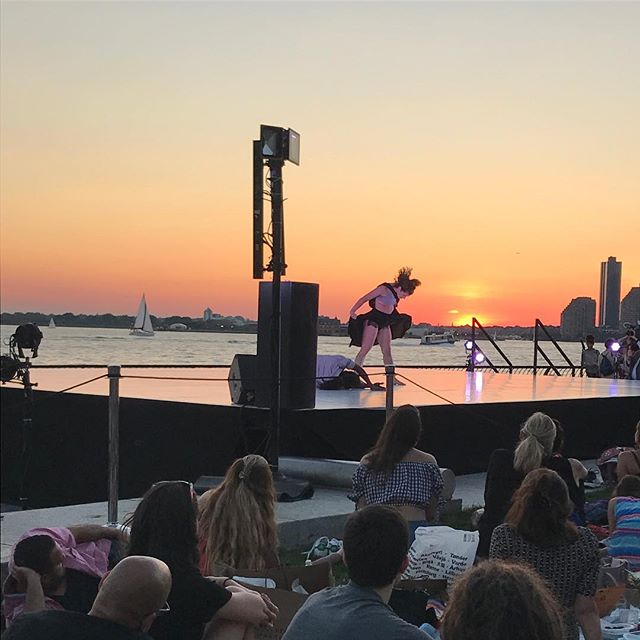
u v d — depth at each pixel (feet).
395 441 18.92
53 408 38.55
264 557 15.37
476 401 38.14
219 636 11.71
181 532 11.97
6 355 34.12
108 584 9.45
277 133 28.84
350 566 9.89
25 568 12.92
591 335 69.87
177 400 35.35
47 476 38.58
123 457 36.19
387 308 45.37
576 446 40.75
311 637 9.56
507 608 6.73
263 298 32.32
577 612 13.50
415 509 18.58
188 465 34.37
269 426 30.30
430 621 13.78
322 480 30.27
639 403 42.86
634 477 20.31
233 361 33.96
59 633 9.16
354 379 45.29
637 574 17.07
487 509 19.49
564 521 13.42
